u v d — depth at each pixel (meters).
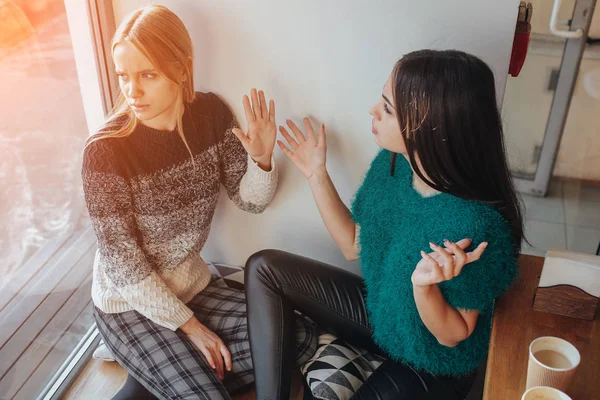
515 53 1.33
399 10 1.31
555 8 2.28
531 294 1.24
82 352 1.75
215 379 1.41
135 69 1.23
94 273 1.51
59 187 2.25
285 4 1.37
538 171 2.79
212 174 1.48
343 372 1.45
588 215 2.71
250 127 1.43
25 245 2.04
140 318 1.48
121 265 1.35
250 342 1.43
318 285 1.48
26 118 2.20
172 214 1.42
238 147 1.52
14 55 2.13
